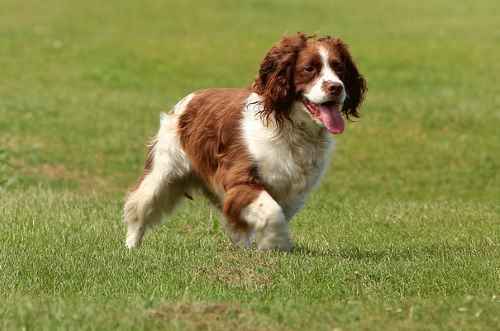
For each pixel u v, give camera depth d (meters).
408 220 13.74
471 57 34.97
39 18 42.59
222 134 10.96
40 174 20.00
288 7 46.34
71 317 7.84
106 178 20.27
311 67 10.54
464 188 19.83
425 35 39.47
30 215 13.44
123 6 45.97
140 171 20.98
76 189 18.73
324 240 12.12
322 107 10.44
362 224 13.41
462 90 29.53
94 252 10.80
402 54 35.44
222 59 34.88
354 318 8.04
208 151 11.16
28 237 11.86
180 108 11.70
